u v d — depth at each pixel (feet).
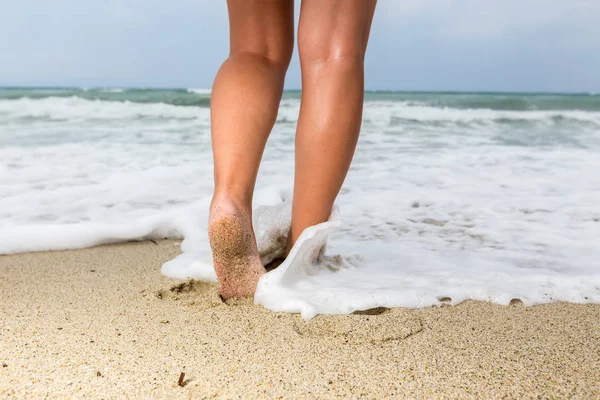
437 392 3.52
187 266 6.15
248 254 4.93
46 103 29.12
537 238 7.45
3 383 3.59
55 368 3.80
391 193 10.05
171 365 3.86
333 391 3.53
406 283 5.51
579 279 5.75
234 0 5.15
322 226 5.05
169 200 9.54
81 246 7.41
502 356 4.05
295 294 5.00
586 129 24.31
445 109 31.94
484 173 12.31
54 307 5.03
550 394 3.51
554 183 11.23
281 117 28.35
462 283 5.55
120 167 12.35
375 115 28.17
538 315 4.92
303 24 4.77
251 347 4.16
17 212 8.63
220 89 4.94
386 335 4.38
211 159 13.57
